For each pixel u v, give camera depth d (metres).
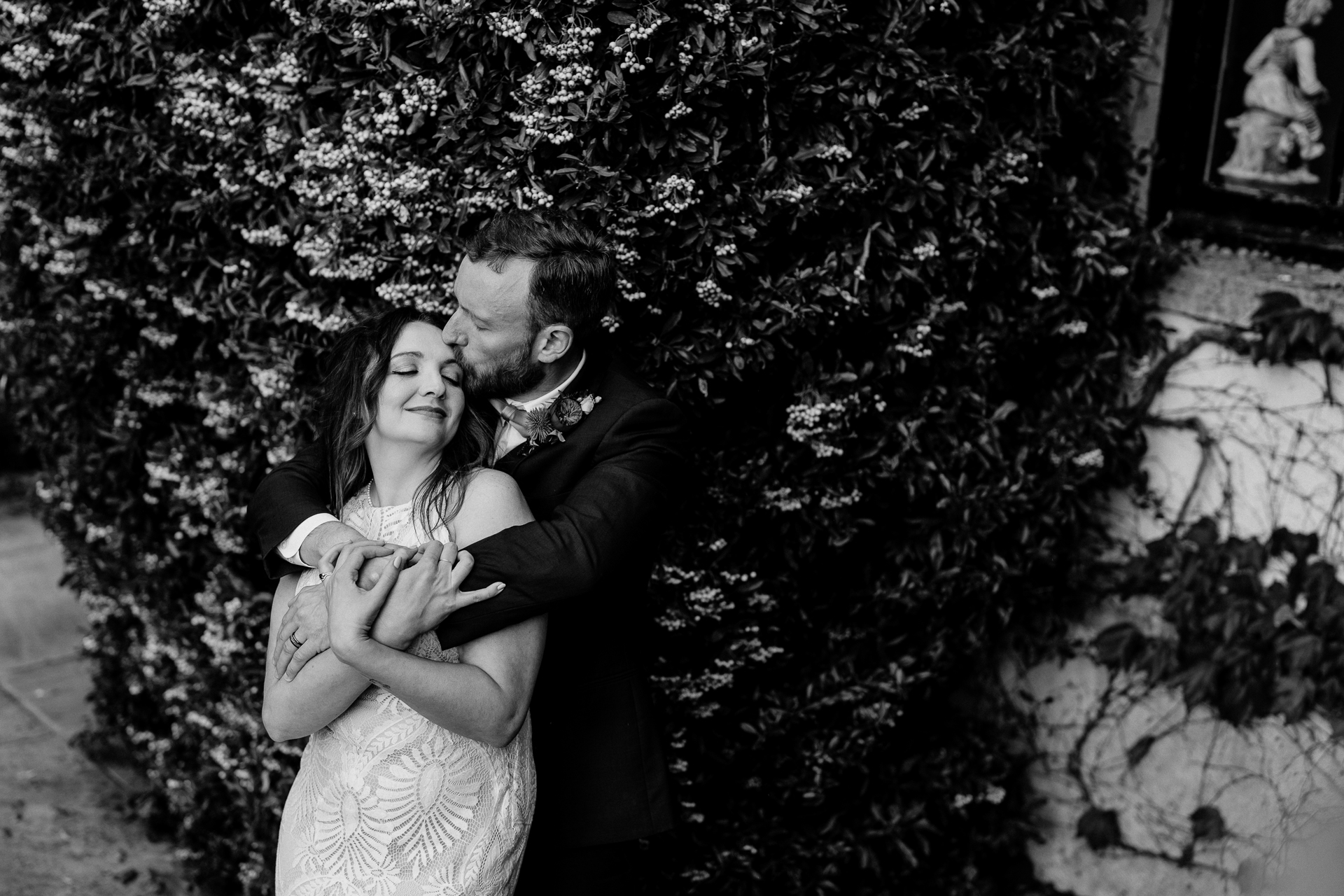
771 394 2.73
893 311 2.82
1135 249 3.29
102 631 4.09
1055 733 3.66
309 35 2.40
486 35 2.31
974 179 2.82
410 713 1.92
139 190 2.86
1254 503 3.28
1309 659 3.15
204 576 3.32
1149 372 3.39
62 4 2.71
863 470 2.86
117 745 4.33
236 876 3.55
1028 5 3.00
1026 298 3.17
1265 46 3.20
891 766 3.33
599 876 2.27
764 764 3.08
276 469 2.24
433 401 2.01
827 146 2.53
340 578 1.87
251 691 3.12
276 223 2.63
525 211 2.11
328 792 1.95
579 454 2.15
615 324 2.41
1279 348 3.13
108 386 3.46
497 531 2.00
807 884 3.17
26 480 6.71
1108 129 3.32
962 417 3.08
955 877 3.52
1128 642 3.43
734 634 2.85
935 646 3.22
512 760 2.02
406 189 2.34
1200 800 3.42
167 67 2.62
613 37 2.34
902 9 2.63
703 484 2.67
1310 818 3.16
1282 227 3.23
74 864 3.72
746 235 2.44
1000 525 3.19
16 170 3.13
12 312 3.63
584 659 2.23
